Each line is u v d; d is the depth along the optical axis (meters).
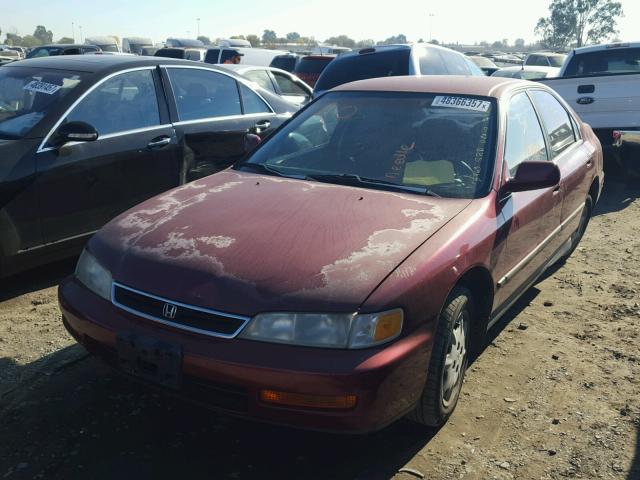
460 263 2.88
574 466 2.83
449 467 2.81
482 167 3.48
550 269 5.48
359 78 8.73
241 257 2.70
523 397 3.40
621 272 5.40
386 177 3.53
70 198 4.55
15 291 4.54
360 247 2.74
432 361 2.80
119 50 30.33
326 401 2.42
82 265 3.06
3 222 4.17
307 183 3.51
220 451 2.87
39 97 4.75
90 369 3.50
